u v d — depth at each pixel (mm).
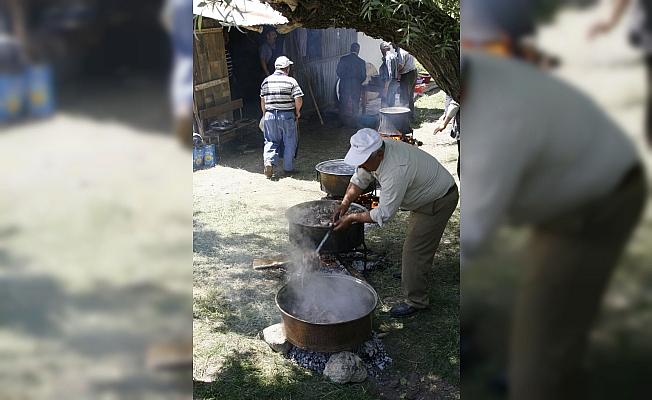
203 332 3326
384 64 9172
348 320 2875
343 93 9211
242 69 8516
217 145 7422
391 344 3203
